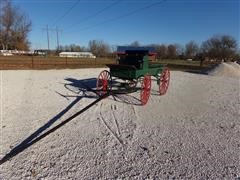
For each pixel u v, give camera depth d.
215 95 10.84
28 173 3.73
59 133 5.33
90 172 3.84
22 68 21.11
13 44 70.62
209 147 4.91
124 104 8.22
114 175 3.79
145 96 8.61
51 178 3.64
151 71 9.17
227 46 70.62
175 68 28.62
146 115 7.02
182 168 4.06
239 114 7.60
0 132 5.27
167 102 8.80
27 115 6.54
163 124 6.25
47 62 28.81
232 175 3.90
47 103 7.92
